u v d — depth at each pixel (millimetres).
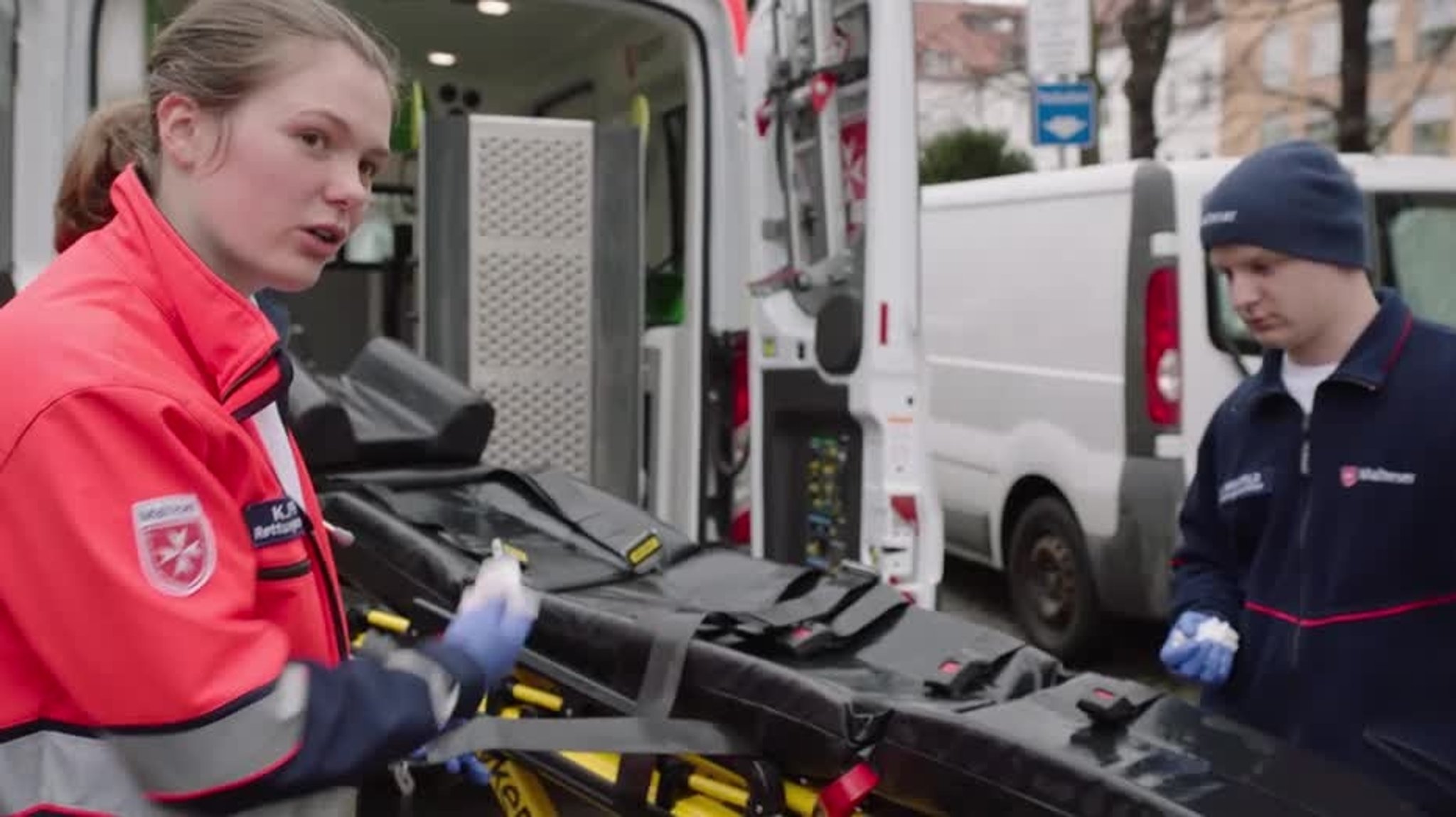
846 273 3664
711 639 2201
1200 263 4961
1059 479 5477
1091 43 8039
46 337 1143
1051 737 1803
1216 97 16312
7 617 1174
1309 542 2133
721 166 4125
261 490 1258
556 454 4055
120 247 1252
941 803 1852
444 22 4754
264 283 1289
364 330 4801
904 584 3504
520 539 2828
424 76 5414
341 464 3225
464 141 3893
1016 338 5820
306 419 3111
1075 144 8094
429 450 3344
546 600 2418
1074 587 5492
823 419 3789
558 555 2734
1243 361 4934
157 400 1139
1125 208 5176
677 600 2457
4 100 3414
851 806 1888
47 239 3395
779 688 2033
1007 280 5910
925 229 6605
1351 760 2078
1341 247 2098
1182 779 1683
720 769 2174
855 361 3531
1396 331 2094
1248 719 2225
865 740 1931
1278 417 2232
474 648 1299
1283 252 2098
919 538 3510
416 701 1221
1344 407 2107
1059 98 8078
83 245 1276
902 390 3490
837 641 2232
